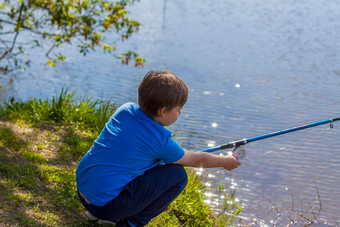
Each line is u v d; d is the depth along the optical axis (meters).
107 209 2.59
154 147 2.58
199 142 6.59
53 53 12.12
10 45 11.95
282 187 5.29
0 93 8.77
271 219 4.59
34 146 4.28
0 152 3.87
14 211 2.89
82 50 6.36
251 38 16.19
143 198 2.63
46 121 5.30
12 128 4.62
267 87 9.99
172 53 13.17
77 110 5.70
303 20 20.55
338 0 27.31
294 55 13.61
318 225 4.53
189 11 22.11
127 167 2.57
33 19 6.60
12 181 3.28
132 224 2.75
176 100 2.58
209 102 8.66
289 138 6.89
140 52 13.05
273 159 6.05
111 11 6.33
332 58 13.33
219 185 5.20
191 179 4.55
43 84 9.63
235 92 9.52
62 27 6.45
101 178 2.56
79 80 10.09
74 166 4.03
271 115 8.02
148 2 24.25
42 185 3.40
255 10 23.27
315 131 7.23
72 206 3.18
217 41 15.39
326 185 5.38
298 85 10.25
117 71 10.99
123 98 8.88
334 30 18.22
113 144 2.58
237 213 4.50
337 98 9.23
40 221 2.86
